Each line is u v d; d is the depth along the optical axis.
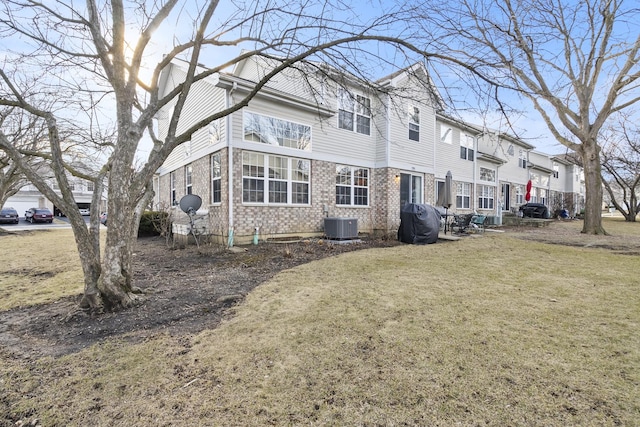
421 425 1.94
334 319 3.61
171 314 3.86
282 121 10.55
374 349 2.89
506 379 2.39
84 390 2.34
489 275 5.64
